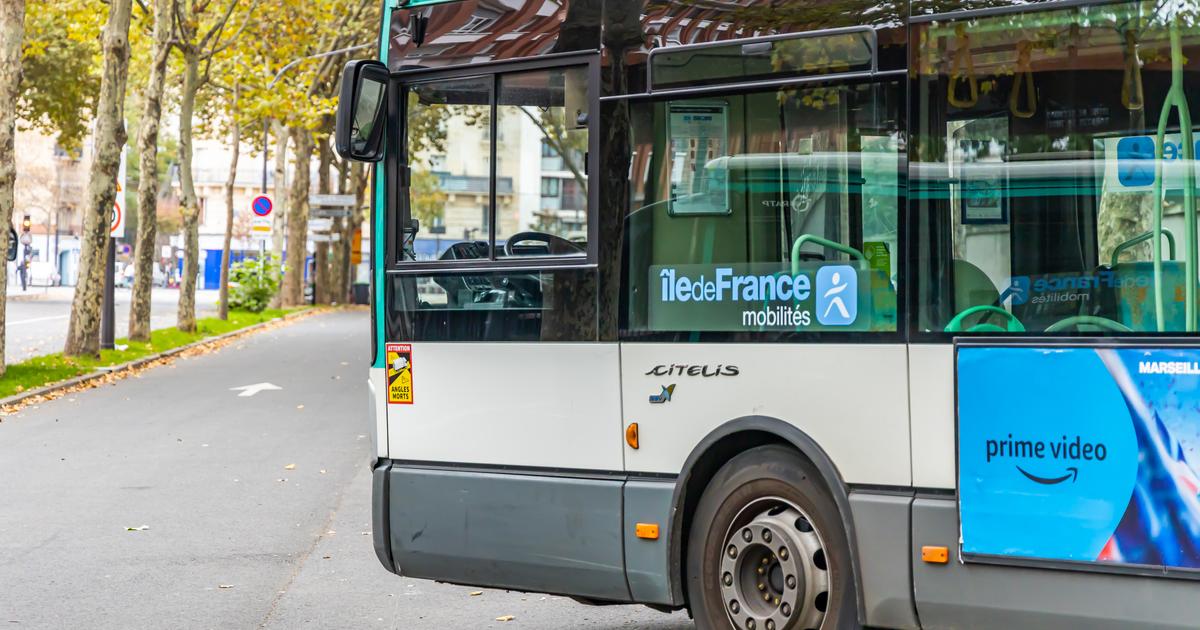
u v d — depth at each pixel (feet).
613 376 23.56
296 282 197.98
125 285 298.56
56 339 113.09
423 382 25.82
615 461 23.54
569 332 24.08
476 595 30.27
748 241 22.22
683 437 22.80
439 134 25.77
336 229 223.71
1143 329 18.99
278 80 135.74
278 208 179.22
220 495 42.88
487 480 24.85
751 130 22.25
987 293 20.12
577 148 24.08
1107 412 18.99
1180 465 18.45
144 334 106.73
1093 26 19.51
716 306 22.52
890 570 20.63
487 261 25.12
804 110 21.75
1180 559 18.40
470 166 25.38
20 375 77.82
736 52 22.39
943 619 20.27
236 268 174.19
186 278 123.65
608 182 23.65
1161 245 18.95
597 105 23.80
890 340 20.83
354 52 163.63
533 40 24.61
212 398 72.90
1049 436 19.39
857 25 21.26
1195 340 18.47
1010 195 20.01
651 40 23.27
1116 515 18.85
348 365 95.71
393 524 25.96
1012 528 19.61
